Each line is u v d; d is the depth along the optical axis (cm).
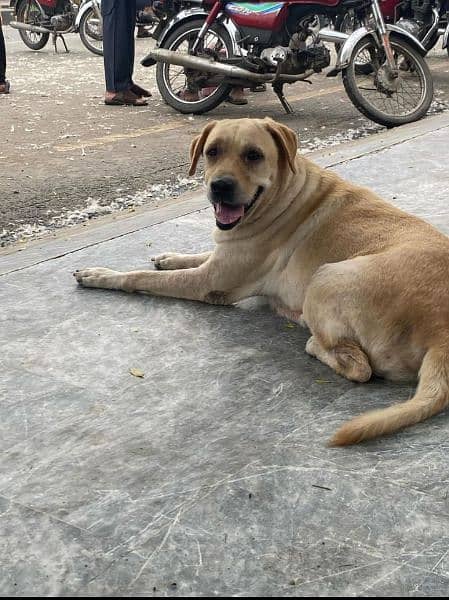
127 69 512
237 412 192
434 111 491
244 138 221
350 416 191
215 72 468
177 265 251
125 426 188
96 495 170
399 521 165
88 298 238
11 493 171
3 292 241
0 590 154
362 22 489
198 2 491
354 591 153
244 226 227
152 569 157
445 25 655
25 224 307
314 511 167
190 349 215
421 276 198
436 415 191
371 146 382
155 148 404
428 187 321
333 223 221
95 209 321
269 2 459
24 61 730
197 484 172
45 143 415
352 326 202
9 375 204
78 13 761
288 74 468
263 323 227
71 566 157
